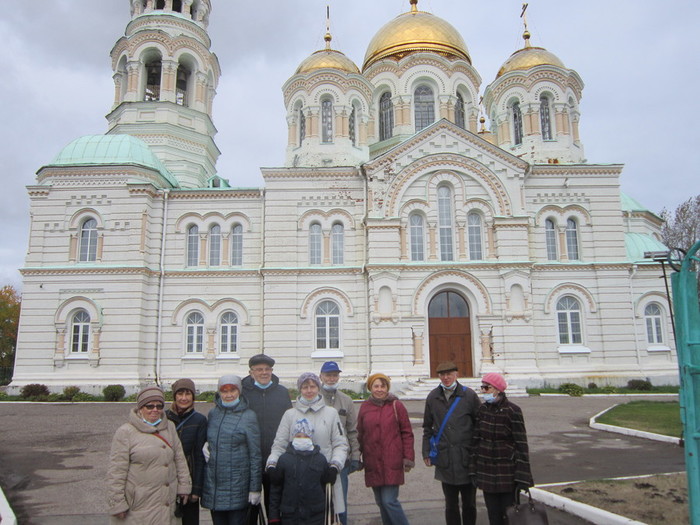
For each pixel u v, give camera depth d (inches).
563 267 1405.0
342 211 1430.9
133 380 1326.3
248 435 337.4
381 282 1336.1
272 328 1365.7
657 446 682.2
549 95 1572.3
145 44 1672.0
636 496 447.5
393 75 1681.8
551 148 1528.1
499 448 351.9
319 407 351.6
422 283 1339.8
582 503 434.3
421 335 1318.9
